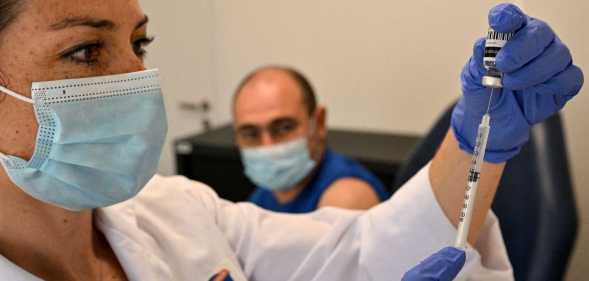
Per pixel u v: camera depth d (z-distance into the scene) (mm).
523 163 723
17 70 581
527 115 537
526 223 708
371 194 1378
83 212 685
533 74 471
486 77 503
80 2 561
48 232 656
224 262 778
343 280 763
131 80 636
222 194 2064
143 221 771
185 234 788
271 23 2348
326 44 2217
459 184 642
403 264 699
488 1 596
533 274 620
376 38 2023
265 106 1469
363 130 2213
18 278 596
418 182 706
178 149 2117
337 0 2117
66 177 633
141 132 652
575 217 585
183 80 2564
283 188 1498
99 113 623
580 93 565
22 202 637
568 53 483
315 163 1488
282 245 825
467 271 633
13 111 599
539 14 535
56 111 598
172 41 2457
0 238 640
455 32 1026
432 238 676
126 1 602
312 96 1540
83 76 607
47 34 566
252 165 1518
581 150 596
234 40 2469
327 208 898
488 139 569
